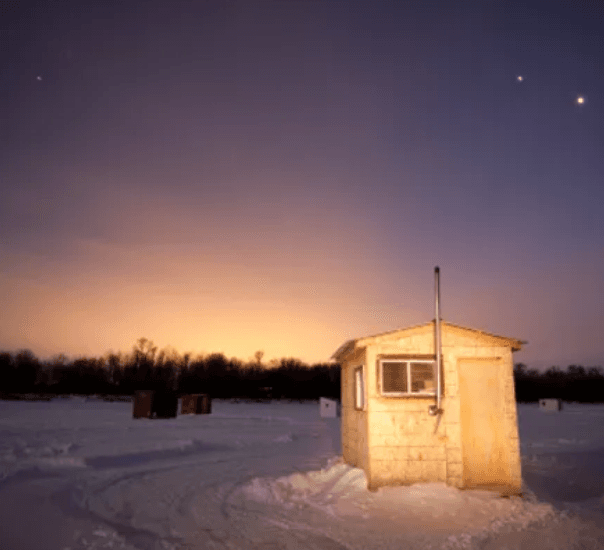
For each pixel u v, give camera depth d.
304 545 6.79
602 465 12.95
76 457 13.73
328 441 21.17
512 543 6.68
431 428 10.05
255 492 9.99
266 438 22.03
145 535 7.21
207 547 6.70
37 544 6.66
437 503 8.72
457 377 10.26
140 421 30.31
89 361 82.19
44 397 61.78
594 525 7.39
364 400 10.73
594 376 70.88
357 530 7.45
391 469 9.88
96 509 8.73
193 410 38.19
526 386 72.19
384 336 10.38
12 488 9.77
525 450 17.42
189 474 12.34
